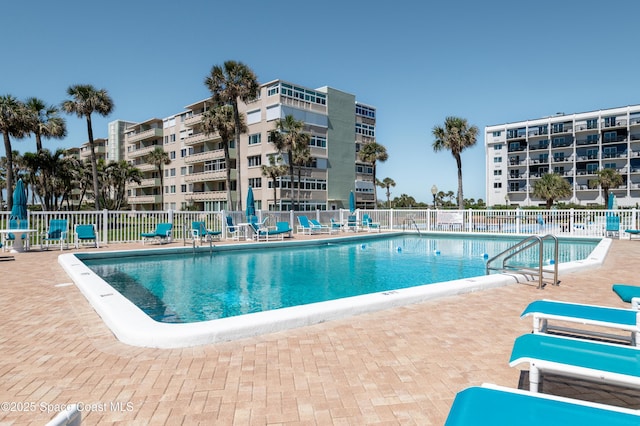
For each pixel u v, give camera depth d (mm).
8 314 5238
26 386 3092
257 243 15531
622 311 3701
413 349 3955
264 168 40719
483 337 4328
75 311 5387
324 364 3562
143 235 15391
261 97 42500
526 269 8023
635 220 17656
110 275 10250
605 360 2494
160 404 2811
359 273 10781
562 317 3521
